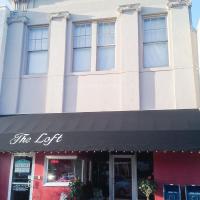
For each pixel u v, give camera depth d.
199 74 10.17
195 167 9.46
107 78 11.23
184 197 9.30
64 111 11.32
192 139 8.38
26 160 10.99
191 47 10.75
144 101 10.74
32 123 10.47
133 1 11.73
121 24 11.56
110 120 9.90
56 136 9.38
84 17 12.07
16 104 11.74
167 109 10.45
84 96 11.28
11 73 12.12
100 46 11.77
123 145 8.70
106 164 11.27
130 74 10.96
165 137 8.59
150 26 11.53
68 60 11.84
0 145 9.65
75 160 10.85
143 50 11.34
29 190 10.71
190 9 11.27
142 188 9.47
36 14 12.66
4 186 10.88
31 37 12.59
